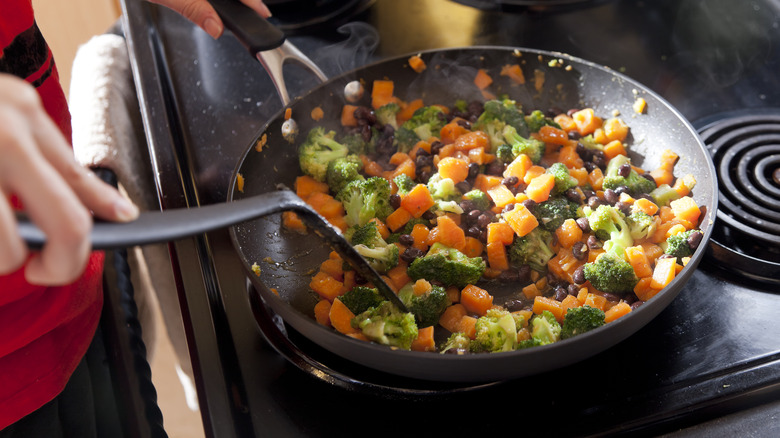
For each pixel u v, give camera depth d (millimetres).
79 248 399
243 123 742
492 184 695
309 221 506
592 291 636
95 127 750
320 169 694
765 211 634
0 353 614
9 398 632
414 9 832
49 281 425
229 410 568
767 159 660
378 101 748
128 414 642
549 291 646
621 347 584
